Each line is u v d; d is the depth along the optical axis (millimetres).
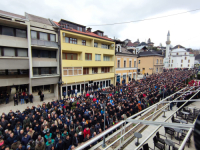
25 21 14086
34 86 16641
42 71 16688
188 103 12531
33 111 9664
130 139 7141
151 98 13266
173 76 29719
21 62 14266
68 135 6648
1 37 13320
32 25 14805
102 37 24688
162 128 8156
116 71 26516
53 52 17469
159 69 45406
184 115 9883
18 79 14859
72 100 13273
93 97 14719
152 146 6438
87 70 21578
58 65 17312
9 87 15562
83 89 20469
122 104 11586
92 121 8758
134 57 31531
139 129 8102
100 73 22719
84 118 9211
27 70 15859
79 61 19078
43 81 16016
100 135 3676
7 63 13461
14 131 7066
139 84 21219
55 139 6680
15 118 8633
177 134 6859
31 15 17141
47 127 7504
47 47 15844
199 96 14555
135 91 16781
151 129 8102
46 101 15906
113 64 25500
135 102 11734
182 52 67500
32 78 15070
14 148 5891
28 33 14344
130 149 6242
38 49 16172
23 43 14656
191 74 32969
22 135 6750
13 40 13977
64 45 17188
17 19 13516
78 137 7168
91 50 20766
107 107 10992
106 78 24875
